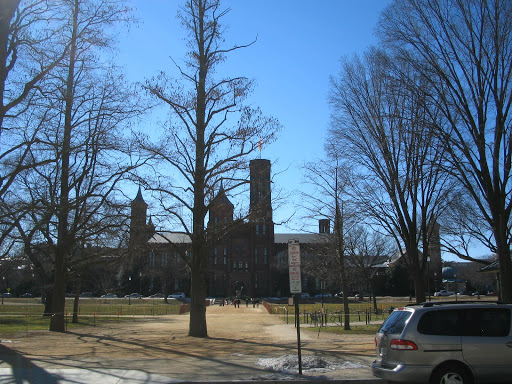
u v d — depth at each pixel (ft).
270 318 145.18
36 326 100.42
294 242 38.58
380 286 321.73
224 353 52.34
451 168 60.75
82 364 42.75
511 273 57.21
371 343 65.26
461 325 29.14
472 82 59.16
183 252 82.48
